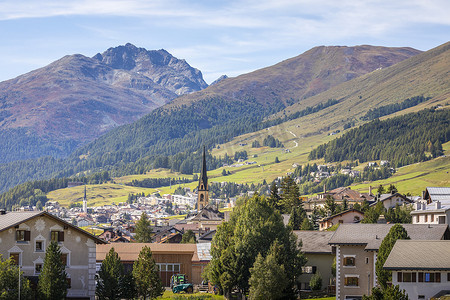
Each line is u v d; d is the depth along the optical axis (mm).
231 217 137125
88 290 102938
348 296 105375
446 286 83938
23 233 100062
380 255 96062
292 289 109750
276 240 112125
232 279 113312
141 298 109938
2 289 87938
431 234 103938
